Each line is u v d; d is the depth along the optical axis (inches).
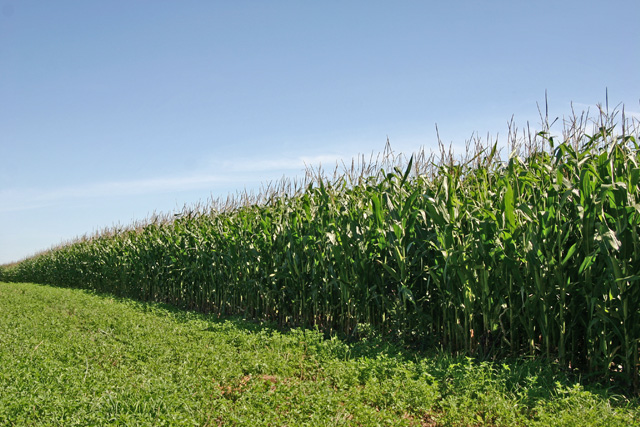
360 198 353.7
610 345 220.5
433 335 291.3
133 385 206.8
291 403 188.5
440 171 287.6
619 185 202.7
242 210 499.2
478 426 175.5
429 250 294.8
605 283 211.8
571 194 227.0
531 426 164.1
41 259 1240.8
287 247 402.0
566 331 238.5
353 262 324.2
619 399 200.2
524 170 265.7
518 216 243.6
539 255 231.5
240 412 178.1
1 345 279.7
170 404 179.9
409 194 310.0
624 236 207.9
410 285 297.9
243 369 244.2
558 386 196.9
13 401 176.6
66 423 161.2
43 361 238.1
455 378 213.2
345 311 354.3
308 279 384.5
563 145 234.2
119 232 845.2
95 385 203.2
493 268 251.8
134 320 401.7
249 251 444.8
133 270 721.6
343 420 169.2
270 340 312.2
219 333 336.2
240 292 471.8
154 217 747.4
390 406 192.5
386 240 305.6
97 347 282.8
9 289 770.2
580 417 168.2
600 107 255.3
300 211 402.0
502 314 247.0
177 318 435.2
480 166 302.4
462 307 265.0
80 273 955.3
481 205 265.6
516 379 216.2
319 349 287.1
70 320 400.2
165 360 255.8
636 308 209.2
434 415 184.1
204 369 235.9
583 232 217.9
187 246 569.6
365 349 282.5
